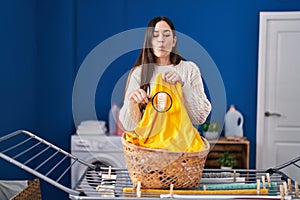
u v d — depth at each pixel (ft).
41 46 12.34
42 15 12.30
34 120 12.07
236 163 12.05
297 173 12.82
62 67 12.41
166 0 12.87
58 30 12.35
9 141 9.81
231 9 12.81
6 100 9.74
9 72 9.96
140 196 3.74
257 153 12.94
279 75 12.88
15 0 10.37
